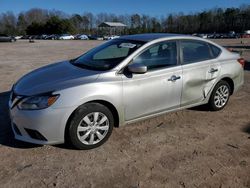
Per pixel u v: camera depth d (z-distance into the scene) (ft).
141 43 16.21
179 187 11.52
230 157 13.84
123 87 14.82
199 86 18.04
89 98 13.75
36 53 75.10
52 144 13.60
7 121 17.60
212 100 19.20
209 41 19.16
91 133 14.21
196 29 360.69
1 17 345.31
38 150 14.15
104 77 14.49
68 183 11.68
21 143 14.83
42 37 260.21
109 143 14.99
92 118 14.17
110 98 14.40
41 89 13.61
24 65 45.80
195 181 11.93
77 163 13.10
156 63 16.17
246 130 16.92
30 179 11.91
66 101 13.30
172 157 13.74
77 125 13.73
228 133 16.47
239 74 20.45
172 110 17.13
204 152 14.28
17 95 13.80
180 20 368.27
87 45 128.47
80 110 13.69
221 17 356.38
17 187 11.40
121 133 16.15
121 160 13.41
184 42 17.61
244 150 14.55
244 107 20.88
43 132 13.20
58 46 116.78
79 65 16.49
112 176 12.17
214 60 18.81
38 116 13.02
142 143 15.08
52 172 12.40
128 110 15.28
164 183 11.76
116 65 15.06
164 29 370.73
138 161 13.35
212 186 11.62
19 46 113.70
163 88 16.25
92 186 11.51
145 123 17.57
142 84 15.43
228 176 12.30
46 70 16.20
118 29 346.33
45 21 337.31
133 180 11.92
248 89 26.16
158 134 16.15
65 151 14.11
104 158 13.57
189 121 18.06
